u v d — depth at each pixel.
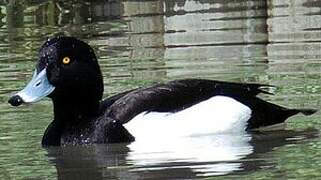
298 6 19.66
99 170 9.95
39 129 11.62
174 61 15.36
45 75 11.15
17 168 10.10
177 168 9.78
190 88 11.27
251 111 11.23
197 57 15.59
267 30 18.00
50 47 11.23
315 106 12.04
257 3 20.66
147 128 10.97
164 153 10.41
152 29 19.12
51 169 10.04
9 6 22.48
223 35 17.64
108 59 15.86
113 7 21.70
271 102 12.30
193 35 17.88
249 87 11.48
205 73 14.25
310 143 10.59
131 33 18.70
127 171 9.80
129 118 11.05
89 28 19.66
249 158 10.03
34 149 10.88
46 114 12.38
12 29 20.05
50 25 20.42
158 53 16.23
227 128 11.12
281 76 13.75
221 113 11.12
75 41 11.27
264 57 15.23
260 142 10.72
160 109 11.08
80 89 11.16
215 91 11.28
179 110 11.08
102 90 11.32
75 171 9.95
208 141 10.84
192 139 10.95
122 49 16.89
